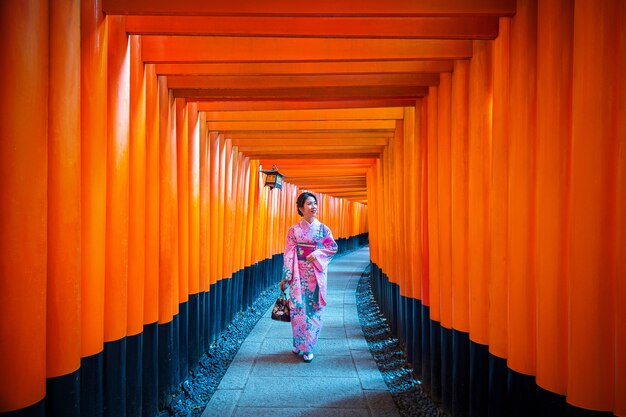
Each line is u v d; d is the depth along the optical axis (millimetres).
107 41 2742
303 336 5203
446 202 3660
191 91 4320
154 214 3604
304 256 5277
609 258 1935
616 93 1899
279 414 3779
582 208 1964
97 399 2637
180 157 4543
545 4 2215
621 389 1867
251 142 7180
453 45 3266
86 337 2572
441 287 3740
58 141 2191
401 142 5672
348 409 3889
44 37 2059
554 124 2172
